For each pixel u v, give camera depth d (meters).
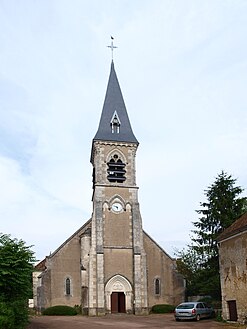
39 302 33.81
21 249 17.88
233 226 23.55
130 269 33.53
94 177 36.75
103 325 23.27
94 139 36.12
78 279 35.31
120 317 29.80
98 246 33.22
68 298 34.66
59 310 32.56
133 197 35.44
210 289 28.98
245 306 21.06
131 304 32.75
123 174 36.03
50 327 22.31
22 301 17.66
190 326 21.88
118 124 37.50
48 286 34.53
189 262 36.97
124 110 38.56
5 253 17.23
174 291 35.47
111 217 34.50
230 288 22.86
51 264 35.16
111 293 32.78
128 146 36.75
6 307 16.34
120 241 34.03
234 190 29.69
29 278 18.20
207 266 30.00
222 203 29.41
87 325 23.33
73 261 35.72
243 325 20.75
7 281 17.06
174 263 36.25
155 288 35.25
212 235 29.28
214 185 30.11
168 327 21.48
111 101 38.69
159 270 35.81
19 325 17.33
